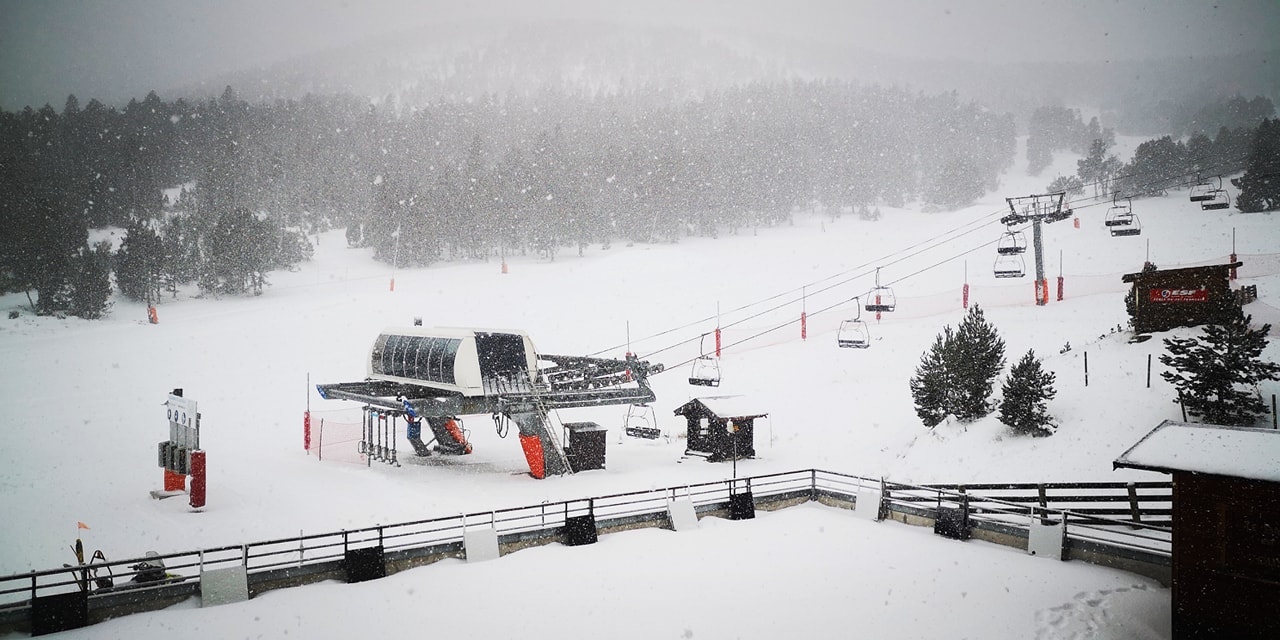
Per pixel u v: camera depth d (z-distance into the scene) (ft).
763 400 146.61
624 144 567.59
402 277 316.81
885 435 117.29
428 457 112.27
